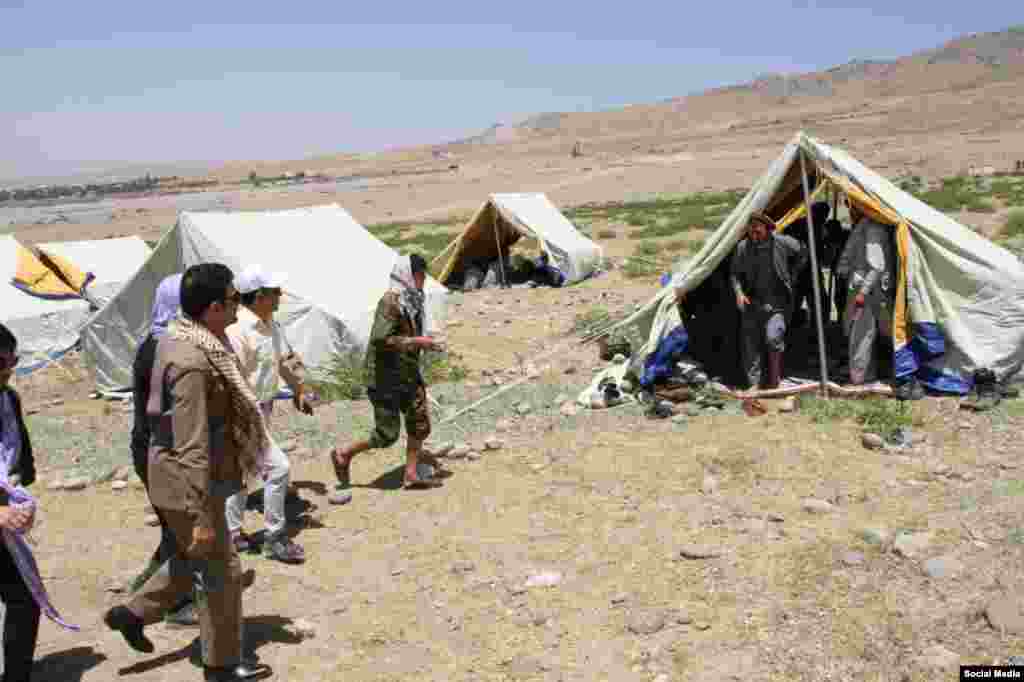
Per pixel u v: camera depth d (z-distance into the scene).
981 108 89.50
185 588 4.61
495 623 4.97
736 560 5.31
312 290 11.88
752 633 4.56
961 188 31.98
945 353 8.44
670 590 5.09
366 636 4.95
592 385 9.47
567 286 19.16
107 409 11.56
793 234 10.28
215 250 11.92
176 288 5.29
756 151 67.56
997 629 4.31
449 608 5.19
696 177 52.53
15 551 4.40
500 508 6.61
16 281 15.63
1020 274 8.30
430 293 14.29
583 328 13.62
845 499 6.09
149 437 4.68
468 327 15.08
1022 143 50.47
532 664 4.51
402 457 8.12
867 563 5.10
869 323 8.55
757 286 8.78
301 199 68.25
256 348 6.04
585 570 5.47
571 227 21.20
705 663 4.36
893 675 4.10
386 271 13.62
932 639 4.32
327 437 8.93
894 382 8.44
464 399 9.95
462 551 5.92
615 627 4.79
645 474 6.95
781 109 167.88
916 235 8.46
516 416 8.98
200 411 4.06
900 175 42.94
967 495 5.95
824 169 8.84
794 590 4.90
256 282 6.20
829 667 4.21
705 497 6.37
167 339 4.20
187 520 4.21
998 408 7.70
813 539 5.46
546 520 6.30
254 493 7.41
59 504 7.60
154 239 44.31
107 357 12.48
